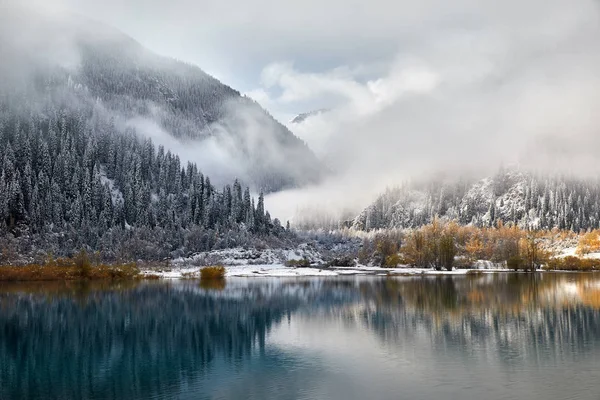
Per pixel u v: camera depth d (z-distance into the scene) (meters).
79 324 74.88
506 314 78.19
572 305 88.12
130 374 45.94
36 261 179.00
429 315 78.75
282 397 37.97
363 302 98.81
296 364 48.12
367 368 46.00
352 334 63.75
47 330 70.06
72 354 54.97
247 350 55.31
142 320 78.38
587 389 38.59
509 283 143.62
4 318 80.75
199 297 111.62
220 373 45.47
